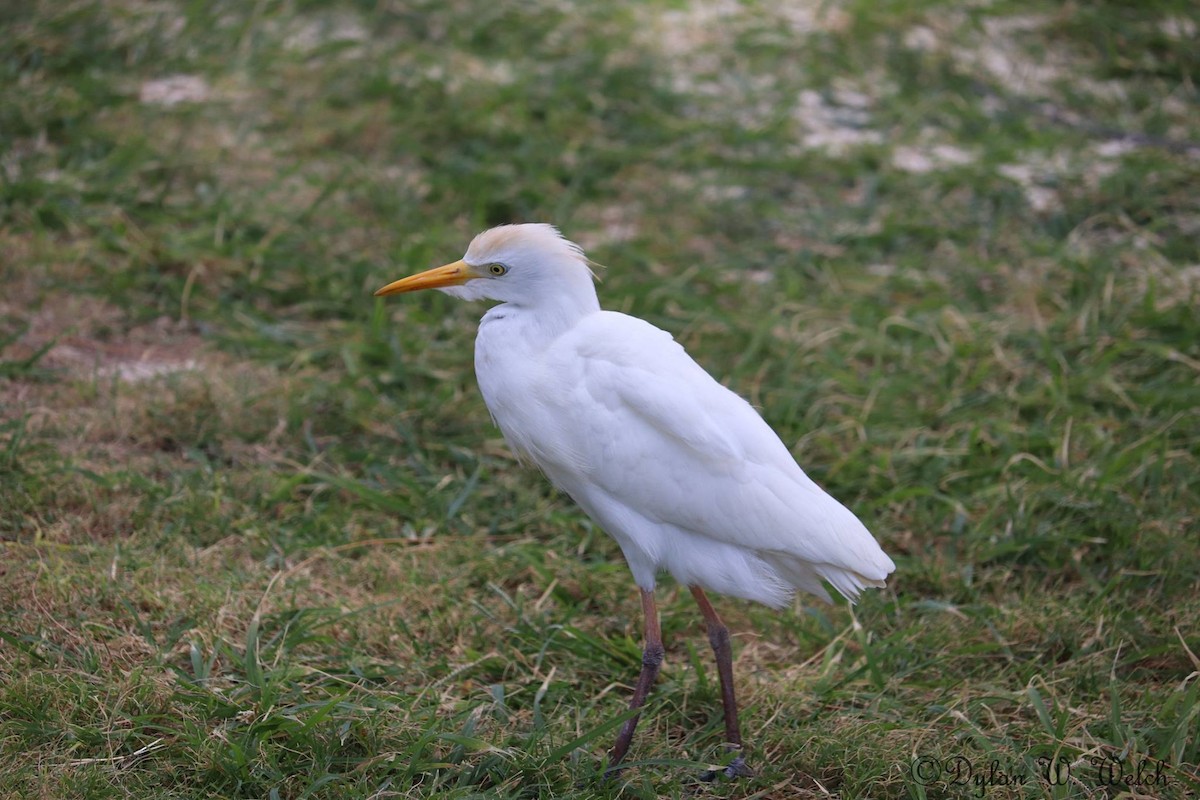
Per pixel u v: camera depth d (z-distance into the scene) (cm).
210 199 1258
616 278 1188
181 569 763
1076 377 1051
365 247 1214
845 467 950
